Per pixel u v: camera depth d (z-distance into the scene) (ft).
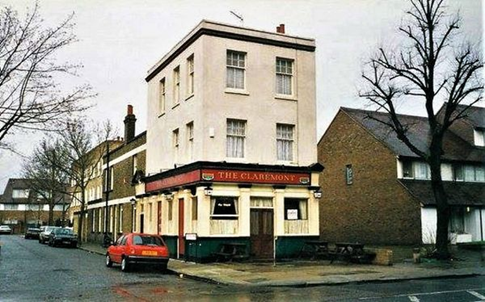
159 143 96.27
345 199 123.75
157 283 54.19
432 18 77.87
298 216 81.05
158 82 98.73
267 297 42.83
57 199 264.93
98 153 158.61
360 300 40.65
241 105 79.41
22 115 53.42
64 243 135.23
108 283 54.13
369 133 118.11
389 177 111.24
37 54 55.72
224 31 79.30
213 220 74.59
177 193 83.25
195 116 79.05
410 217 105.09
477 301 39.88
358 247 71.92
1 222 296.30
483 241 107.76
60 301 41.19
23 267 73.10
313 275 57.82
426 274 58.65
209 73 77.71
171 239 84.43
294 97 83.82
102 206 150.92
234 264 71.20
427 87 79.71
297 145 82.84
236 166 76.23
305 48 85.56
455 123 126.62
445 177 113.70
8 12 61.93
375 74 103.40
